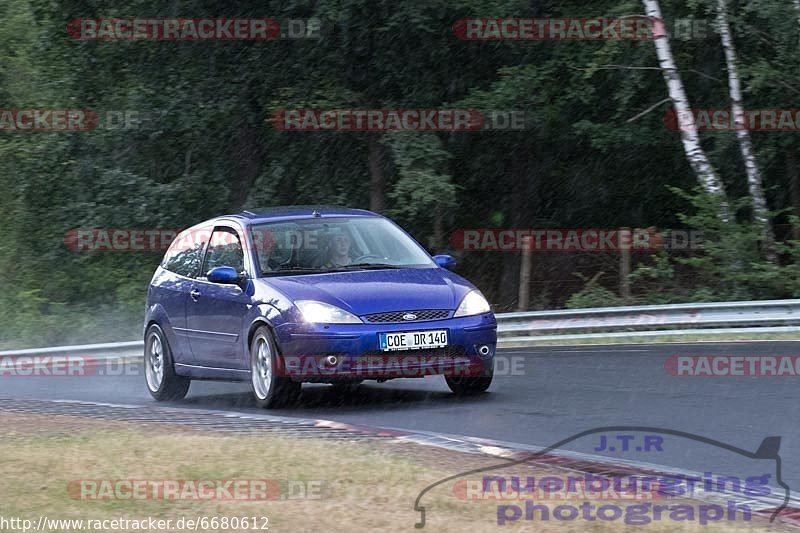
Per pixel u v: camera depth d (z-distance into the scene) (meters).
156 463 24.08
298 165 96.31
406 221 101.75
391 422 32.56
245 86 93.69
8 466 24.02
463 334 35.06
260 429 29.73
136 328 92.81
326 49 91.81
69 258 98.94
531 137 95.69
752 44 85.62
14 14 100.31
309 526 19.00
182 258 42.25
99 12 96.88
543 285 101.06
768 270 74.25
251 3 92.69
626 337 59.66
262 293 36.38
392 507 20.30
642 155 97.19
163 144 97.75
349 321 34.38
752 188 80.44
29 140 96.56
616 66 82.31
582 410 33.84
